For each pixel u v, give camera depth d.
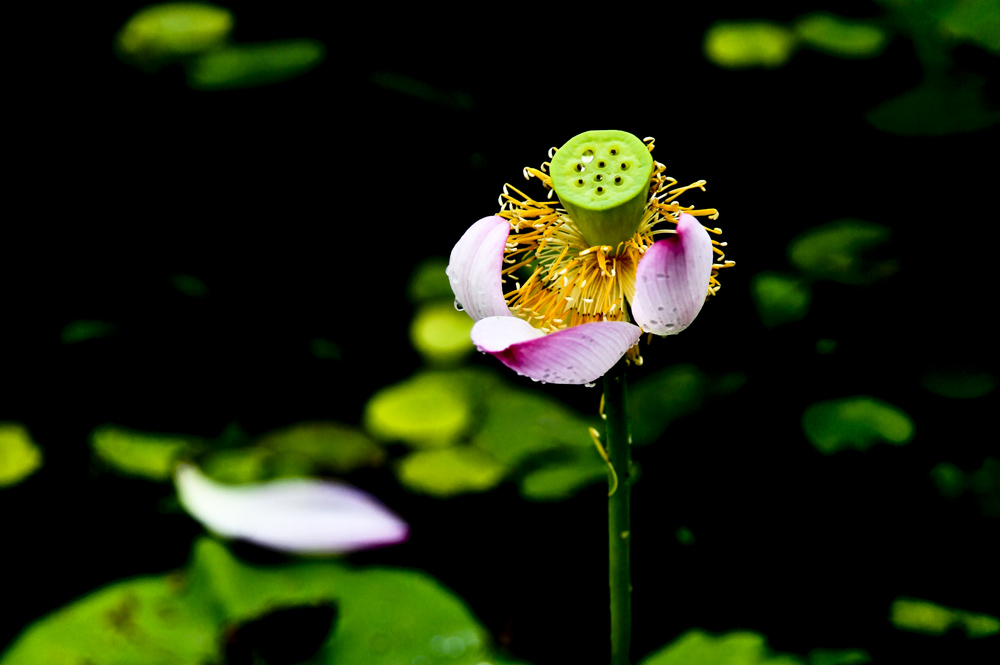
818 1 3.60
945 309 2.24
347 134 3.72
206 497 2.20
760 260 3.00
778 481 2.09
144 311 3.24
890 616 1.91
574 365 1.68
